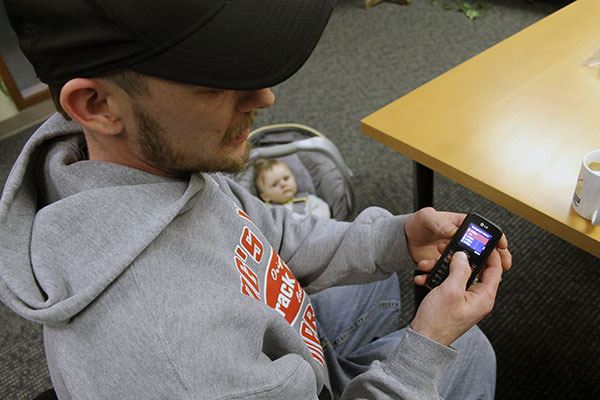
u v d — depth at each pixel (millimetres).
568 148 897
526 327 1380
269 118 2271
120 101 448
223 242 619
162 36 409
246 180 1625
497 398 1251
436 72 2402
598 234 753
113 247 482
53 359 493
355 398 662
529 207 813
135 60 412
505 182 855
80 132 587
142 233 489
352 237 846
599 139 903
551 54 1128
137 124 467
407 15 2881
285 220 909
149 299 470
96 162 529
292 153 1567
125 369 449
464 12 2801
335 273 863
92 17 408
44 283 468
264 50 437
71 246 487
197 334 468
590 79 1041
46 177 564
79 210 495
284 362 567
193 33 415
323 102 2324
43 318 450
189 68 421
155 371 447
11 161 2260
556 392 1244
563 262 1521
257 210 854
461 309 673
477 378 847
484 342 886
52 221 492
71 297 457
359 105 2271
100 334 459
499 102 1021
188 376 447
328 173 1641
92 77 430
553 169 864
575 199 777
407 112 1037
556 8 2695
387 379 633
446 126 986
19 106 2404
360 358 870
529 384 1266
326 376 766
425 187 1140
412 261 843
